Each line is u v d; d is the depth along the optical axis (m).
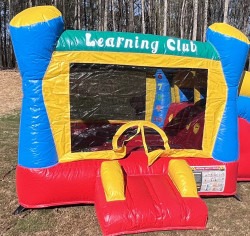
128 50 4.05
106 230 3.55
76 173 4.03
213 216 4.17
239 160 4.95
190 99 5.06
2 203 4.32
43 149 3.96
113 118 4.90
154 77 5.21
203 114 4.47
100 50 3.99
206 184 4.41
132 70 4.39
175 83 5.24
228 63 4.31
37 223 3.89
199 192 4.45
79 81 4.17
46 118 3.95
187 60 4.23
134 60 4.09
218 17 30.16
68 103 4.02
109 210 3.60
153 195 3.86
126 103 4.99
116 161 4.19
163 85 5.34
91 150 4.24
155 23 32.44
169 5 32.28
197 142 4.54
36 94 3.89
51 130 4.00
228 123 4.44
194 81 4.80
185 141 4.71
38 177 3.95
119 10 32.78
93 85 4.35
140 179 4.14
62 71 3.93
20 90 13.53
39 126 3.93
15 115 9.49
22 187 4.04
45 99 3.92
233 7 30.02
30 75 3.86
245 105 4.88
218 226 3.96
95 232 3.76
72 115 4.30
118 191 3.75
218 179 4.43
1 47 31.20
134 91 4.99
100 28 28.34
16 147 6.50
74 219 3.98
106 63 4.04
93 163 4.14
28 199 4.04
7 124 8.38
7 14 31.39
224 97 4.41
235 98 4.47
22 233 3.71
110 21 32.91
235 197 4.64
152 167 4.29
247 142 4.95
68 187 4.03
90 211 4.14
